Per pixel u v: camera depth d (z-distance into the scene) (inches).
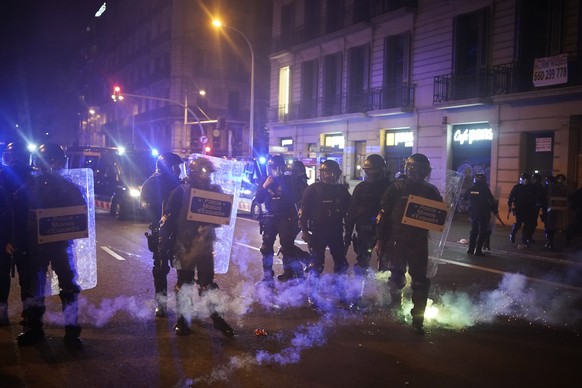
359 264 279.1
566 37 701.3
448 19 868.6
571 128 695.1
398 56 983.0
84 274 289.1
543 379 188.2
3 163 233.0
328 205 275.9
